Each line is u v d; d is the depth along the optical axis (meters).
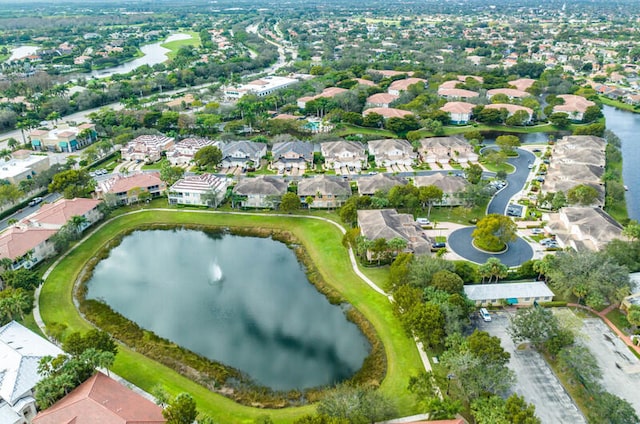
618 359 99.62
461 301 104.94
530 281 126.00
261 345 111.06
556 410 87.56
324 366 104.19
